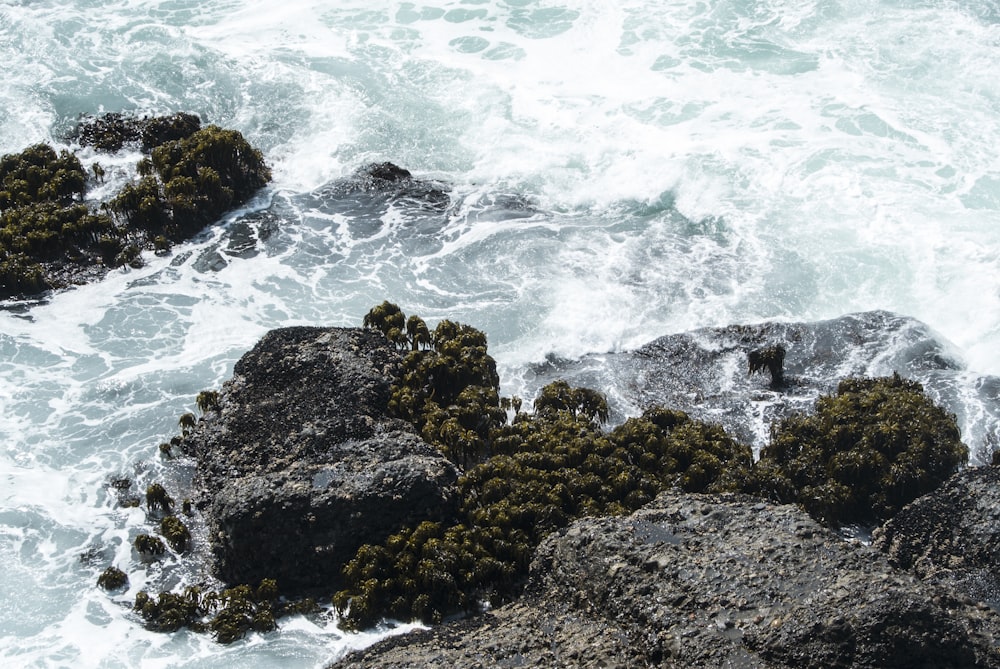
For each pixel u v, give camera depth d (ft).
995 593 114.01
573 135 204.03
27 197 186.09
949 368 151.64
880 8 233.35
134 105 216.74
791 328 158.81
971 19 227.40
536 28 237.66
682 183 189.78
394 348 152.56
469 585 119.85
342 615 118.52
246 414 140.36
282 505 122.83
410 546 121.08
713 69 220.23
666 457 133.28
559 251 178.81
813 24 230.89
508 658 106.93
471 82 219.82
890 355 153.58
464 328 155.22
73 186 190.29
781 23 232.32
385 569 120.47
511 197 191.62
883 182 187.62
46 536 131.13
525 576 121.29
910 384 144.05
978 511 121.60
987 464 134.31
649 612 108.88
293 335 152.35
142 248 181.16
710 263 175.11
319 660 113.70
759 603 106.83
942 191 185.26
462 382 144.87
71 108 216.13
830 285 169.48
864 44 223.51
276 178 198.18
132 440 145.28
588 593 114.01
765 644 102.37
